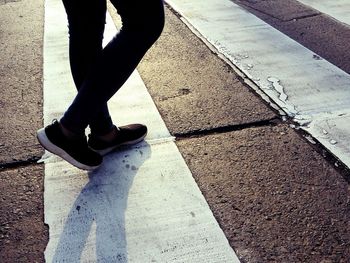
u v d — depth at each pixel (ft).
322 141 7.49
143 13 5.24
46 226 5.80
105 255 5.37
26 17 14.10
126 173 6.73
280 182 6.56
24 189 6.46
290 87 9.29
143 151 7.26
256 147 7.36
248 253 5.37
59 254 5.39
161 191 6.39
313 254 5.35
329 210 6.03
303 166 6.90
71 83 9.64
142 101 8.82
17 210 6.07
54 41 12.03
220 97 8.95
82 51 5.71
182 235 5.64
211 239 5.57
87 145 6.31
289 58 10.69
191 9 14.39
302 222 5.82
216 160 7.05
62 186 6.49
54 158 7.13
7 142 7.57
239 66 10.30
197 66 10.36
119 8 5.28
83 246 5.49
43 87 9.49
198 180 6.60
